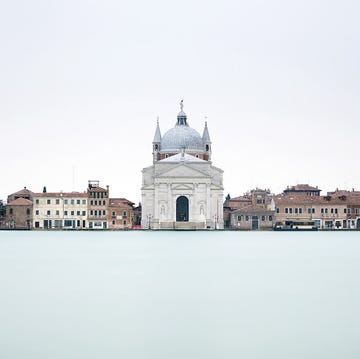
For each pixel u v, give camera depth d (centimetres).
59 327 5491
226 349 4841
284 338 5134
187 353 4734
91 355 4691
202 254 13325
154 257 12512
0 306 6425
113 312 6100
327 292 7362
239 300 6781
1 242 17975
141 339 5116
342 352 4756
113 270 9900
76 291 7431
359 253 13662
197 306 6412
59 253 13588
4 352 4772
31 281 8431
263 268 10225
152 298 6906
